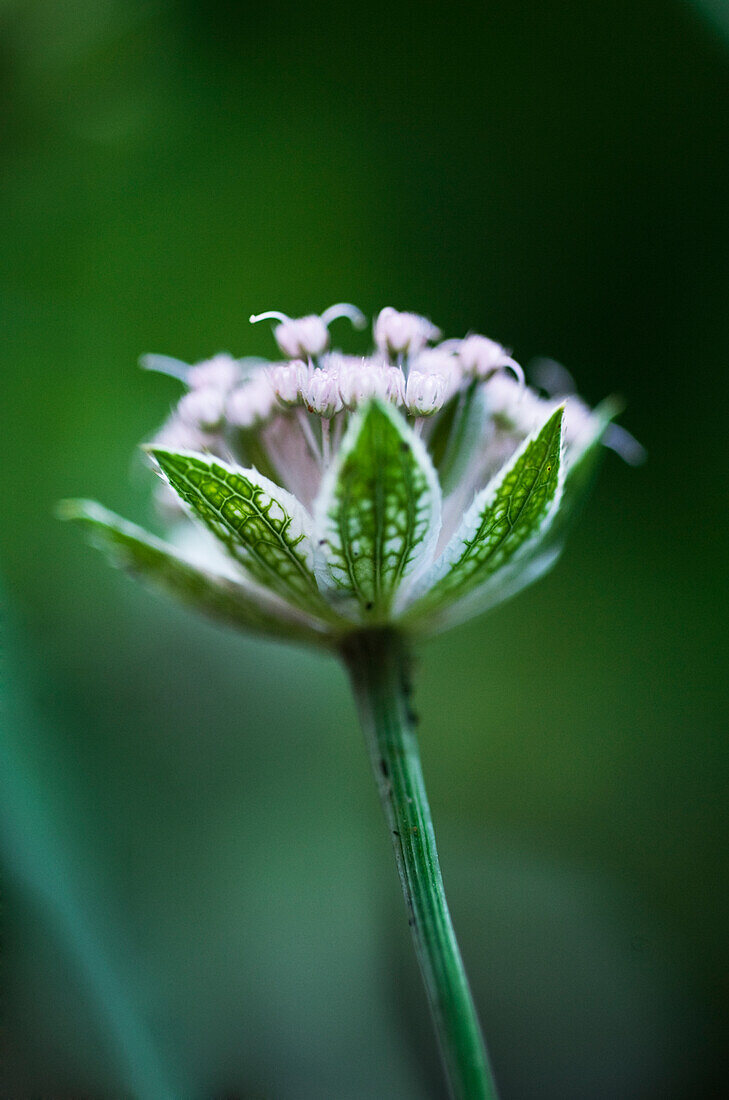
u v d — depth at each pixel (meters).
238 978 0.19
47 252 0.25
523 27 0.25
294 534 0.16
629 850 0.23
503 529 0.16
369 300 0.27
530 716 0.24
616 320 0.26
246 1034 0.19
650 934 0.22
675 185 0.25
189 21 0.24
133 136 0.25
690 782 0.24
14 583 0.22
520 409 0.17
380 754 0.16
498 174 0.26
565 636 0.25
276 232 0.27
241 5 0.25
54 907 0.18
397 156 0.27
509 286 0.26
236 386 0.17
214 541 0.16
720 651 0.24
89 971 0.18
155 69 0.24
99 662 0.21
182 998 0.19
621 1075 0.20
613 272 0.26
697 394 0.25
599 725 0.24
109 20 0.23
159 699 0.21
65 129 0.24
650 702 0.24
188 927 0.19
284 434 0.16
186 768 0.20
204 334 0.26
